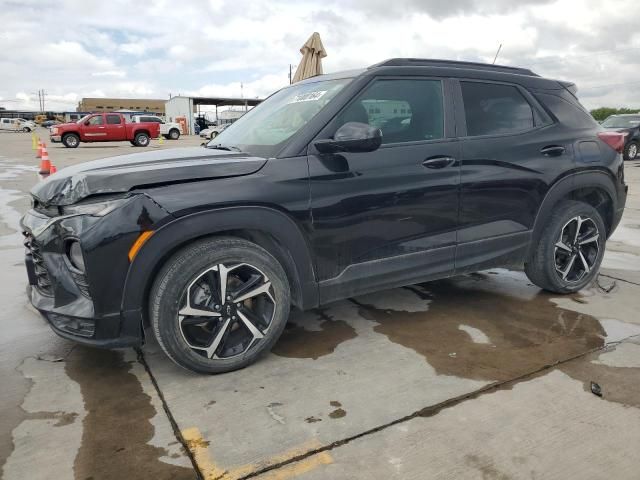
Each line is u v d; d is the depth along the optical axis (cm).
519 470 194
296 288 284
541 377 262
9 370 276
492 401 240
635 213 744
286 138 284
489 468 195
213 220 249
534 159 347
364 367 276
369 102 301
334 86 310
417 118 314
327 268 287
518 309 361
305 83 355
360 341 309
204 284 257
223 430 220
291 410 235
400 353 292
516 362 280
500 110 346
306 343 307
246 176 260
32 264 277
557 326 329
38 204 278
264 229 262
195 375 269
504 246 347
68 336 250
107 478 192
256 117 356
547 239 365
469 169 321
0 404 242
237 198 252
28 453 206
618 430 218
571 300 379
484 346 301
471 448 207
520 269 460
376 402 240
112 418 230
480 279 433
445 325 333
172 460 202
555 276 374
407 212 303
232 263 259
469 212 326
